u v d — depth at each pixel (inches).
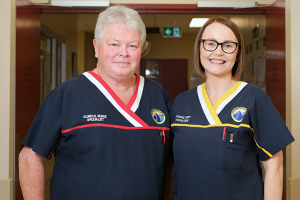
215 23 48.8
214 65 48.5
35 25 96.1
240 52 50.1
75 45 182.9
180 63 307.4
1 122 81.0
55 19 139.2
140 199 46.1
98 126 45.9
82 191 44.6
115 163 45.3
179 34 249.8
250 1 94.9
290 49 83.3
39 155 46.8
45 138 45.8
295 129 83.4
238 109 46.7
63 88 47.6
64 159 47.1
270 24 95.8
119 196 44.6
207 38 48.8
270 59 97.3
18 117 84.1
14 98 82.2
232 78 51.6
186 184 47.2
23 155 47.4
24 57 88.4
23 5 87.1
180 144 48.6
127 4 95.0
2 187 80.3
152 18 233.5
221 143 45.1
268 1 95.2
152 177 47.8
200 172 45.9
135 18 47.1
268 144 45.6
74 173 45.6
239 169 45.1
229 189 44.6
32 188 45.7
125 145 46.7
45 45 137.1
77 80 49.1
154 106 52.2
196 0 95.3
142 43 48.9
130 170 45.8
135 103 50.1
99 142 45.3
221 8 96.3
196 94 51.6
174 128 50.9
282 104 87.8
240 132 45.2
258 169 47.9
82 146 45.5
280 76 88.9
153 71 307.7
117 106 48.4
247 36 148.9
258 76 126.0
